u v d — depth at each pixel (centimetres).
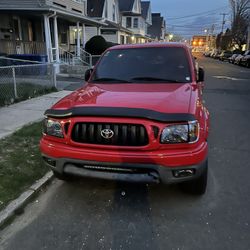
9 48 1766
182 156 298
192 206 348
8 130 608
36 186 381
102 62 477
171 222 319
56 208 347
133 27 4603
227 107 940
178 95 355
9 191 363
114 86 404
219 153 519
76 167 326
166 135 297
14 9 1585
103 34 3569
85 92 381
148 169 303
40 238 295
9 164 435
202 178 341
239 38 5353
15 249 280
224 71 2444
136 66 453
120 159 303
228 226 311
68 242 289
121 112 301
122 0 4497
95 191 384
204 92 1262
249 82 1655
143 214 334
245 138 607
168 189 384
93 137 311
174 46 479
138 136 300
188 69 440
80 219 326
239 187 394
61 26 2355
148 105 316
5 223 315
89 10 3288
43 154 344
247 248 278
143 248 280
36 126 632
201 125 323
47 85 1164
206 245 283
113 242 289
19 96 945
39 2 1677
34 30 2088
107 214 335
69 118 319
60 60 1845
